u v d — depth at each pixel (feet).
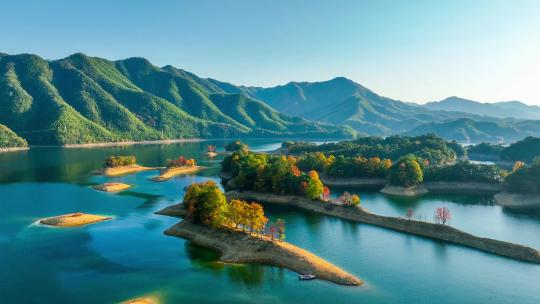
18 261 385.09
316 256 387.75
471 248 427.33
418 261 390.21
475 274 359.87
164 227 500.74
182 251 413.18
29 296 313.12
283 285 333.83
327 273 349.82
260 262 379.76
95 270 364.17
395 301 307.99
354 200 564.71
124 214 570.87
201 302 304.50
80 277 349.20
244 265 375.25
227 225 453.17
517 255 398.62
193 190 492.54
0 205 627.87
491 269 371.56
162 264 378.53
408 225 491.72
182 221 492.54
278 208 618.03
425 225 479.82
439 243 444.96
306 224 521.24
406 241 451.94
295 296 314.35
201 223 467.52
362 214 542.98
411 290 327.06
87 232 479.41
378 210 612.29
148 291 322.55
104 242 442.09
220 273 358.23
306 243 442.09
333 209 576.61
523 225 530.27
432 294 320.70
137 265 376.07
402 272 363.15
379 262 387.14
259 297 312.71
